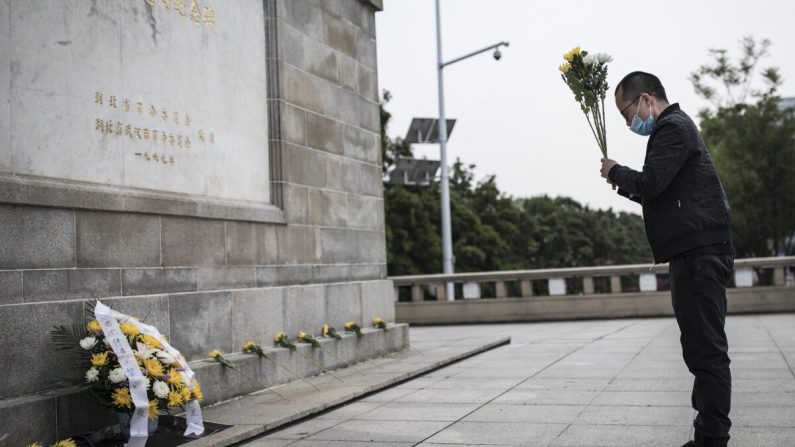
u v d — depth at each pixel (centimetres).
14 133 511
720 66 3031
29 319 500
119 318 520
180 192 669
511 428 527
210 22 723
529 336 1285
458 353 963
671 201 410
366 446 495
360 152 996
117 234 589
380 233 1036
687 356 401
